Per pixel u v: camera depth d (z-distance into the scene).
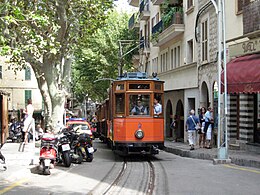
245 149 20.92
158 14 40.12
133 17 49.69
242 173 14.42
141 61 48.78
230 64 19.89
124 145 19.95
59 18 17.59
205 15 27.09
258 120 20.53
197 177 13.69
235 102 22.50
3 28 13.26
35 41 15.66
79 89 69.81
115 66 49.91
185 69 31.59
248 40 19.80
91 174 14.76
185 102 31.98
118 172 15.38
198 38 28.61
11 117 39.34
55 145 14.96
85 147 18.97
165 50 37.66
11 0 13.75
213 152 20.75
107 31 49.84
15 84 55.88
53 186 12.10
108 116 25.48
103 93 56.38
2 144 26.81
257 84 17.11
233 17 22.27
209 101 26.25
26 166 15.65
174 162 18.91
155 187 11.88
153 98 20.22
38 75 21.23
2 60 54.81
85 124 27.33
